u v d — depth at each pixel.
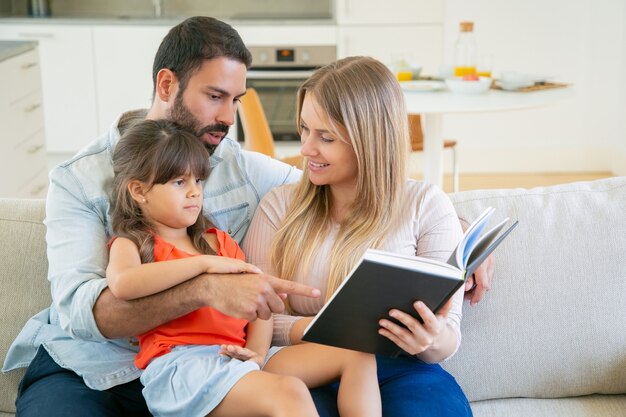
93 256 1.82
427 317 1.52
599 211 2.06
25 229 2.01
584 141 5.92
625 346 2.00
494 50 5.77
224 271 1.67
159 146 1.82
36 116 4.47
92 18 5.67
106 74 5.64
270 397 1.60
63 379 1.81
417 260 1.46
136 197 1.85
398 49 5.59
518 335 1.99
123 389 1.82
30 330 1.91
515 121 5.91
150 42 5.59
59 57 5.62
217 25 1.98
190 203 1.86
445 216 1.93
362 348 1.64
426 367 1.84
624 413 1.96
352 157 1.88
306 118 1.86
